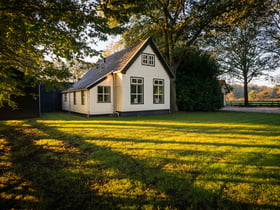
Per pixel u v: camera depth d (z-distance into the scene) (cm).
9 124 817
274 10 1666
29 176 288
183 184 257
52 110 1767
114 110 1280
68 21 298
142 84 1305
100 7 280
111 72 1246
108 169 309
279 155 380
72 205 213
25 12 251
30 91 1072
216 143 476
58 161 351
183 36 1636
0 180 274
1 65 344
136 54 1211
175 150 416
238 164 331
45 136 565
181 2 1395
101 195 232
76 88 1409
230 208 204
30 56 390
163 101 1437
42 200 223
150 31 1770
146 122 890
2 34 288
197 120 971
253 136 558
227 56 2519
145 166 321
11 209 207
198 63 1703
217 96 1750
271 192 235
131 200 220
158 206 208
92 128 709
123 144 468
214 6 1323
